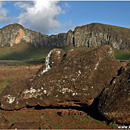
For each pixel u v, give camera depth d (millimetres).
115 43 165875
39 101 9094
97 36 174000
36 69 26406
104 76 9086
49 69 10078
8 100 9258
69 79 9133
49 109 9539
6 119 7941
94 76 9023
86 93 8781
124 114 7246
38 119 8156
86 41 178125
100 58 9305
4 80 16594
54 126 7316
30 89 9242
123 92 7824
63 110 9148
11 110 9344
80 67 9281
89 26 185375
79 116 8508
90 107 8969
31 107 9383
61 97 8992
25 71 23094
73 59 9719
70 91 8945
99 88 8891
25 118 8250
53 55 10523
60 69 9586
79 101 8961
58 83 9156
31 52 175750
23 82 9797
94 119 8180
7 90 9555
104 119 7875
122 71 8914
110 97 8023
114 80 8648
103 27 181375
